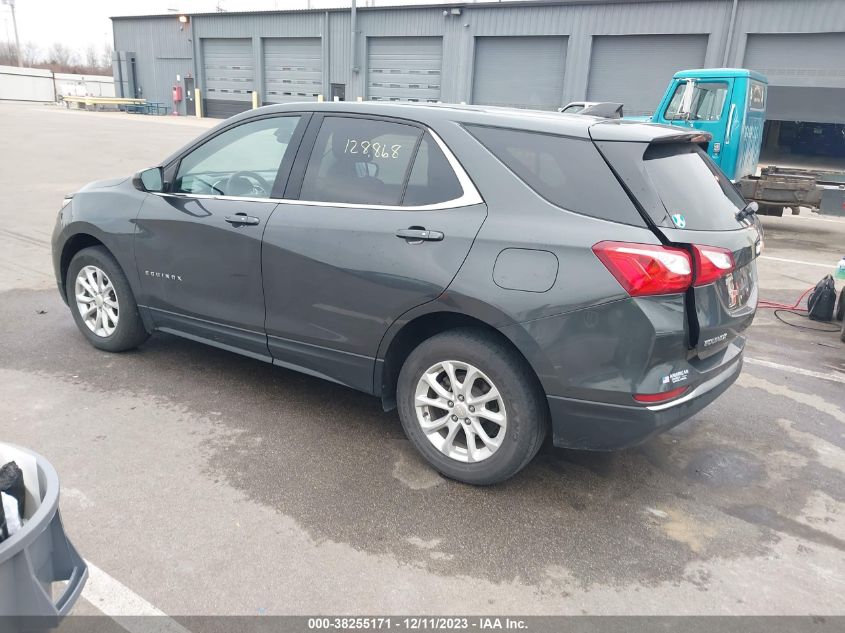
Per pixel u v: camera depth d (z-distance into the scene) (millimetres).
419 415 3234
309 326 3477
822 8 20125
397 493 3076
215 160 3902
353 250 3215
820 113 18938
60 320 5223
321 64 32406
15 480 1783
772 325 5996
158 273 4070
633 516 2996
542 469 3373
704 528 2934
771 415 4129
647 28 23281
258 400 3975
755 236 3133
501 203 2908
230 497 2973
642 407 2697
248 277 3643
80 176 13008
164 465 3207
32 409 3711
